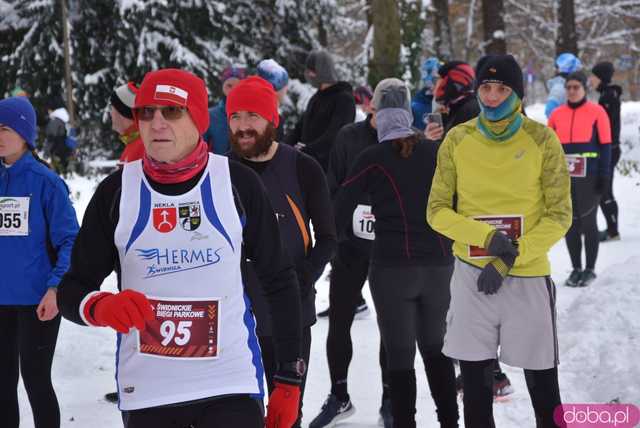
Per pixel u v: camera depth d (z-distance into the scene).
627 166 25.38
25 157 5.80
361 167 6.04
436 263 5.91
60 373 8.17
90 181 23.95
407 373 5.93
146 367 3.76
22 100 5.84
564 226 5.27
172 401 3.71
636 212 17.58
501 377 7.23
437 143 6.16
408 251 5.88
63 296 3.83
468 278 5.40
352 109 9.77
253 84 5.67
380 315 6.01
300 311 4.17
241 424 3.71
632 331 7.93
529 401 7.08
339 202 6.13
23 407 7.27
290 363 4.12
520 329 5.28
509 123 5.29
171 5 33.16
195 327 3.75
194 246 3.77
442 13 39.34
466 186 5.41
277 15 37.16
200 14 33.94
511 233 5.32
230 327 3.80
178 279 3.76
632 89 63.38
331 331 7.03
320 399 7.60
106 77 33.59
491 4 35.47
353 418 7.09
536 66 64.50
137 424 3.79
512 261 5.18
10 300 5.66
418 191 5.91
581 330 8.32
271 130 5.67
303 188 5.74
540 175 5.34
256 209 3.91
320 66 9.80
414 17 27.83
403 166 5.94
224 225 3.79
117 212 3.80
